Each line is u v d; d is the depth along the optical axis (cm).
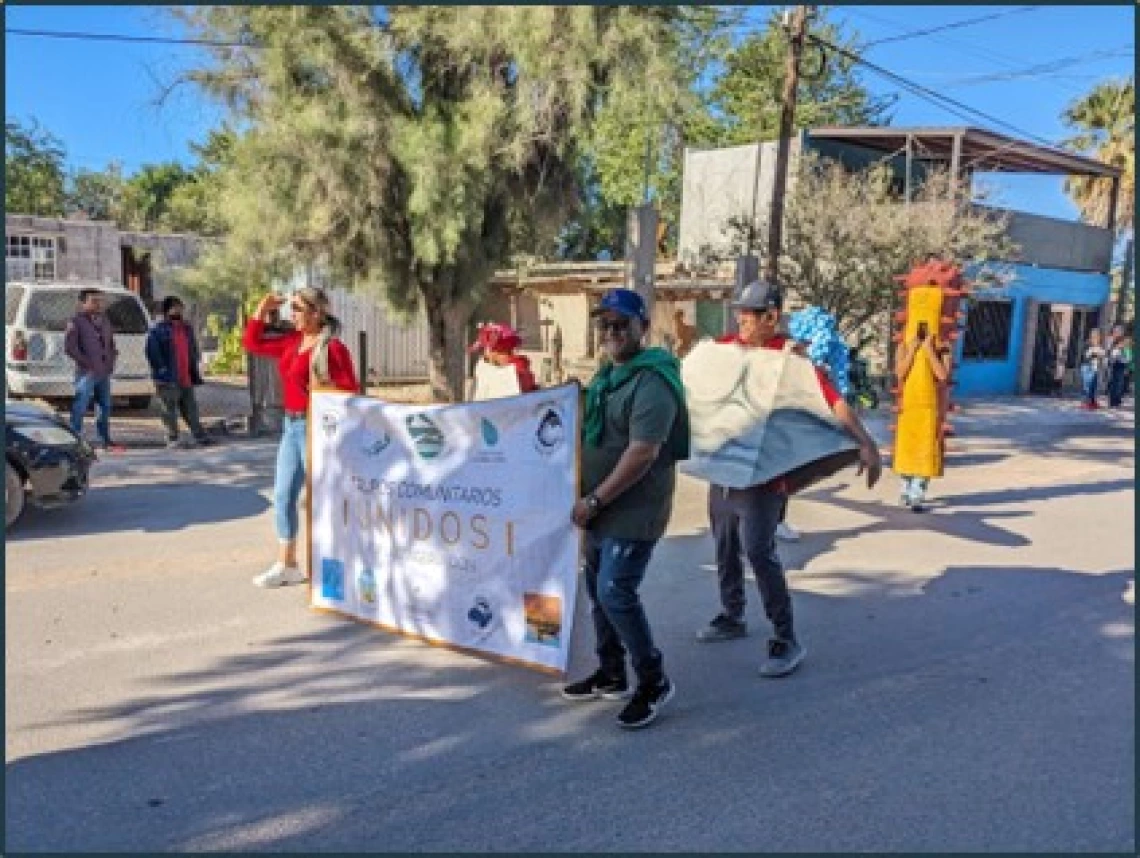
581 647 502
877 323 1697
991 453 1269
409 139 1016
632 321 397
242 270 1110
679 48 1005
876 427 1425
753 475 449
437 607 488
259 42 1034
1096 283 2470
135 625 517
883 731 406
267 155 1038
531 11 941
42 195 3581
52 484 716
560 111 1025
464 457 470
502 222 1180
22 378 1257
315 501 534
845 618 555
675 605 569
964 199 1769
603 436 407
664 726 408
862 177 1747
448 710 419
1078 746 395
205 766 367
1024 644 517
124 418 1352
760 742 394
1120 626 548
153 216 4228
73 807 337
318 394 527
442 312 1193
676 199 2516
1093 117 2831
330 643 494
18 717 407
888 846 320
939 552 709
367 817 333
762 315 477
